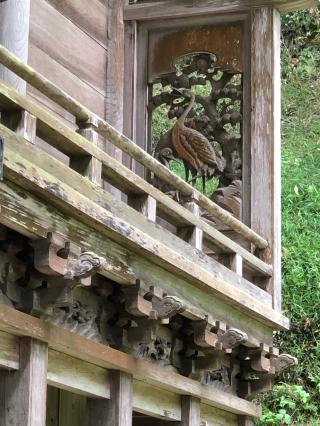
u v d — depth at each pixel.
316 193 11.56
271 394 9.65
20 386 4.68
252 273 6.94
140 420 6.86
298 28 13.94
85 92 7.01
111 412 5.41
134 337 5.50
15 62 4.75
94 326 5.34
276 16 7.30
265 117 7.15
